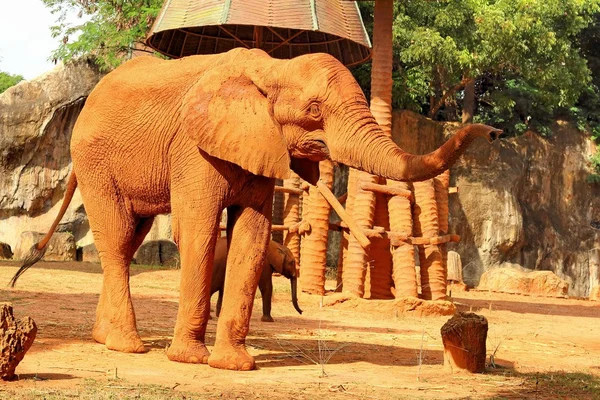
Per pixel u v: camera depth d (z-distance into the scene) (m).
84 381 7.01
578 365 10.38
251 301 8.34
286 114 7.76
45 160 29.19
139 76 9.09
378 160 7.21
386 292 17.91
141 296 16.50
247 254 8.29
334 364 9.05
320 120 7.63
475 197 32.34
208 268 8.35
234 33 18.05
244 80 8.08
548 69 32.50
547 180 35.00
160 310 13.92
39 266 23.41
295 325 13.16
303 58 7.83
